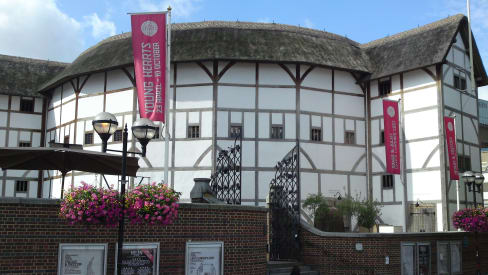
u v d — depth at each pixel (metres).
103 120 9.17
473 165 23.97
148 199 9.54
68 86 25.94
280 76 22.75
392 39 25.38
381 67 24.03
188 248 10.80
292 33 24.09
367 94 24.66
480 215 17.20
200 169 21.62
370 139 24.19
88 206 8.98
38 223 9.21
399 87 23.58
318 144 22.80
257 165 21.81
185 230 10.80
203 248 11.03
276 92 22.58
